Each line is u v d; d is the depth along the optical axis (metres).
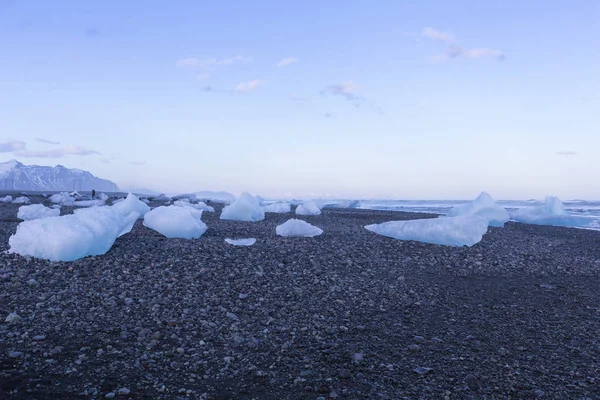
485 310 6.30
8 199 23.19
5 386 3.31
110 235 8.31
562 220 18.84
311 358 4.36
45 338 4.41
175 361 4.12
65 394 3.29
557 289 7.61
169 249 8.75
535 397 3.69
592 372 4.21
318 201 35.22
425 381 3.93
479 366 4.31
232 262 8.14
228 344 4.62
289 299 6.36
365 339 4.97
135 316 5.24
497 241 12.27
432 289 7.33
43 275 6.62
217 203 31.64
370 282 7.54
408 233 11.56
